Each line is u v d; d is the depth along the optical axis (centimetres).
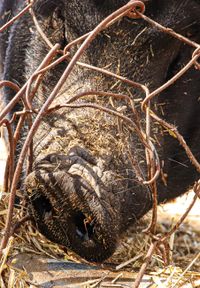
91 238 681
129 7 626
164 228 997
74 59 603
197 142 889
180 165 895
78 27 771
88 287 655
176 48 796
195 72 833
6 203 724
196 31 798
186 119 862
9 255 678
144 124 758
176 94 834
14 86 646
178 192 925
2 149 1191
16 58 843
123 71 762
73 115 715
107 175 681
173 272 665
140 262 750
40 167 670
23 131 803
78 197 658
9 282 645
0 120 611
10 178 673
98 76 750
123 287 657
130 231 875
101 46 761
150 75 781
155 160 633
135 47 765
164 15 766
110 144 702
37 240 716
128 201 717
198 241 973
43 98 783
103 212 659
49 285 652
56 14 789
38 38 814
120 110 730
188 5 771
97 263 700
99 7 759
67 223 673
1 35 877
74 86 745
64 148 695
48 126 718
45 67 630
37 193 671
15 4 855
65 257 717
